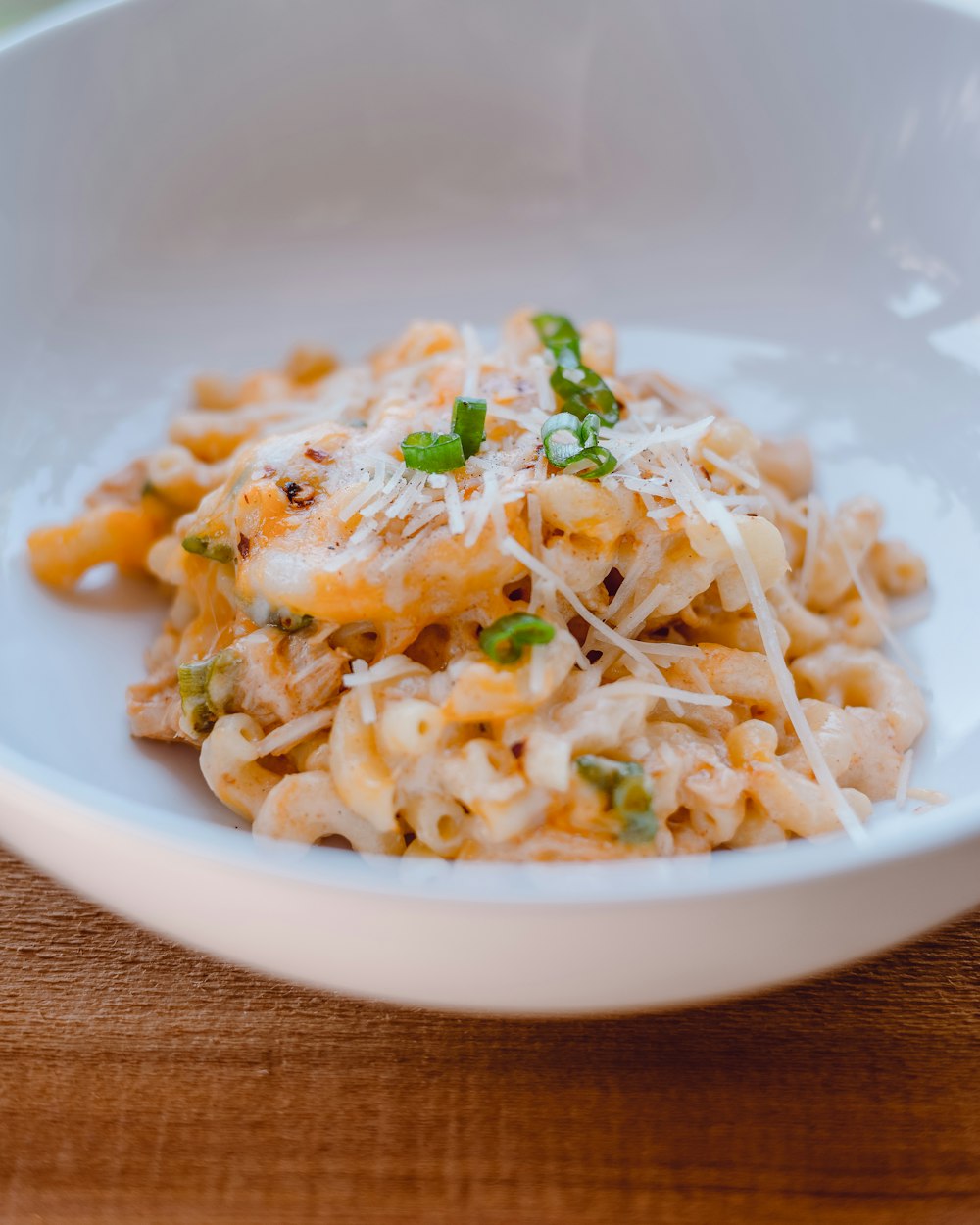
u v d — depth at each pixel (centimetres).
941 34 28
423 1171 19
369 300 32
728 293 31
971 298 29
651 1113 20
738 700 23
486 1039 20
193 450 28
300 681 22
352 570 21
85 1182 19
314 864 17
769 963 18
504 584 22
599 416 23
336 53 30
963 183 29
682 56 30
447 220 32
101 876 18
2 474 27
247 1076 20
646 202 32
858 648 25
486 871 19
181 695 22
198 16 29
